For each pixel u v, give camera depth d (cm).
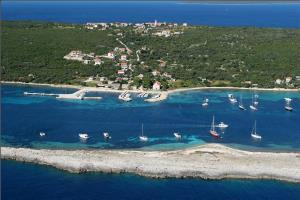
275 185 14125
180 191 13562
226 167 15000
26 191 13362
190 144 17662
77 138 18288
